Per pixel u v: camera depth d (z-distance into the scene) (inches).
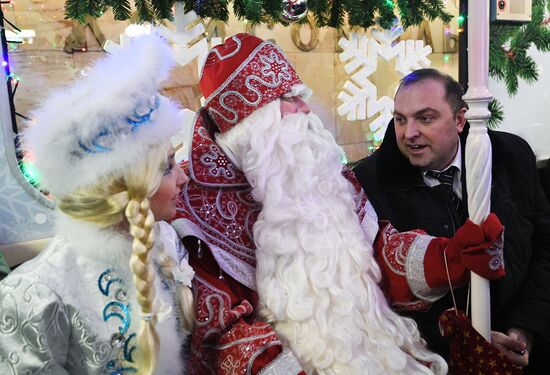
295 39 87.2
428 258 47.1
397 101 57.1
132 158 31.3
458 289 54.9
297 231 44.9
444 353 54.2
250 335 39.8
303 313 42.2
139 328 33.1
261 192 45.2
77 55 69.7
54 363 31.2
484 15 40.6
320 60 90.4
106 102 30.9
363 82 87.0
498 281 56.4
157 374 34.1
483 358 43.6
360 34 84.7
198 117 48.9
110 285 33.1
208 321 40.6
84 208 31.8
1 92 59.7
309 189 45.6
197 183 45.1
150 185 32.3
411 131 55.6
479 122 41.9
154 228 35.7
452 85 56.5
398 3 69.1
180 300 38.6
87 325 32.2
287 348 40.9
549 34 101.2
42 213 63.2
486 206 42.8
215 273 43.9
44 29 66.9
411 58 90.4
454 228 56.9
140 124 32.0
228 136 47.4
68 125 31.0
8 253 61.1
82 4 56.5
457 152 58.6
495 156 61.0
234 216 45.7
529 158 62.7
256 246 45.0
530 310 57.2
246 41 48.4
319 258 44.1
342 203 48.7
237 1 62.7
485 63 41.1
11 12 64.3
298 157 46.4
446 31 100.7
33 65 66.4
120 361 32.8
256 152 45.4
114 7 58.1
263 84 47.1
